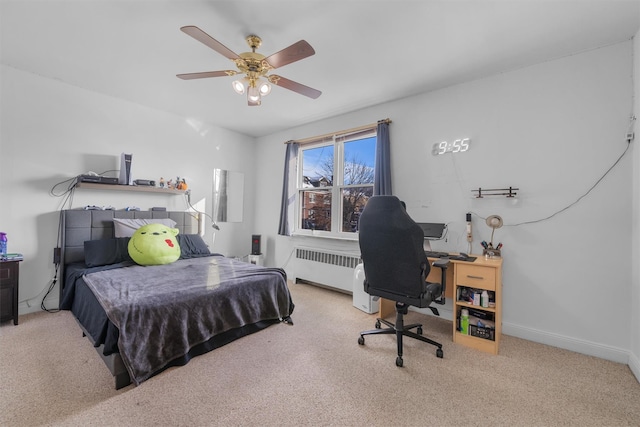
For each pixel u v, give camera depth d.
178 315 1.93
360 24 1.97
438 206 2.96
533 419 1.49
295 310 3.09
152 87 3.06
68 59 2.51
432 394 1.67
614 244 2.12
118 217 3.26
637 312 1.95
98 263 2.75
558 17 1.87
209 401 1.58
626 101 2.09
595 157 2.19
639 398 1.66
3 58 2.51
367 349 2.22
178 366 1.91
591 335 2.19
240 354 2.11
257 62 1.90
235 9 1.84
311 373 1.88
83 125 3.11
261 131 4.68
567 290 2.29
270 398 1.62
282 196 4.43
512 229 2.53
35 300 2.84
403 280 2.00
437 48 2.25
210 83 2.94
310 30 2.04
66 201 3.03
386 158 3.23
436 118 2.98
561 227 2.32
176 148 3.92
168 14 1.90
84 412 1.47
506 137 2.57
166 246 2.97
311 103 3.42
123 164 3.20
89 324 1.91
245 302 2.38
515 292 2.51
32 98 2.79
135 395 1.61
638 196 1.95
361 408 1.54
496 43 2.17
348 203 3.82
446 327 2.69
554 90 2.36
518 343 2.37
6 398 1.55
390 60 2.43
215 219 4.43
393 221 1.97
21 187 2.76
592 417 1.50
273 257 4.72
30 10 1.86
